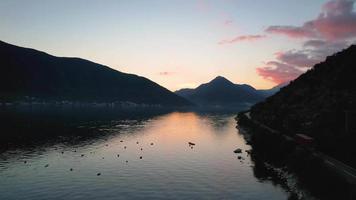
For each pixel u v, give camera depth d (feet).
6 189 216.33
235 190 214.07
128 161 307.78
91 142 424.87
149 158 323.16
